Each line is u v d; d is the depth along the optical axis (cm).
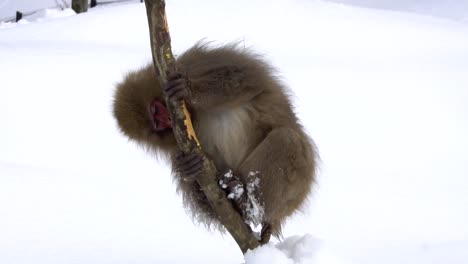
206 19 2128
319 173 750
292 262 454
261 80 511
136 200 714
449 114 1229
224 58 505
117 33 1970
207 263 563
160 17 386
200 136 521
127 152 956
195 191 535
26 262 532
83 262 539
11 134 1030
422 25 2302
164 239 608
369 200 746
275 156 496
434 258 577
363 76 1492
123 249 575
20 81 1366
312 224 663
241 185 488
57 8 3550
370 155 977
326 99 1292
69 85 1355
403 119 1188
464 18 3612
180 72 429
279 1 2433
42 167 812
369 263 563
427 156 978
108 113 1152
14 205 654
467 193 784
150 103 523
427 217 693
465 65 1683
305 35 2003
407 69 1606
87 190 728
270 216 507
